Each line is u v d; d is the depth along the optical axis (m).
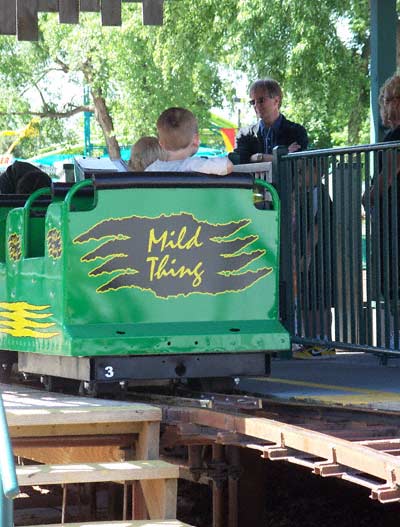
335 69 28.59
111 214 8.07
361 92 30.42
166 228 8.17
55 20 40.28
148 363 8.16
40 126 47.72
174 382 8.79
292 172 10.91
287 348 8.38
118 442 7.66
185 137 9.09
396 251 9.27
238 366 8.39
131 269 8.12
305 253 10.67
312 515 10.33
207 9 31.16
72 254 8.00
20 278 8.91
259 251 8.40
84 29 36.66
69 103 45.81
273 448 6.78
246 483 8.70
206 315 8.27
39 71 44.44
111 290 8.07
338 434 7.21
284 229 11.02
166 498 7.16
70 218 7.98
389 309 9.41
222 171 9.05
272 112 12.70
